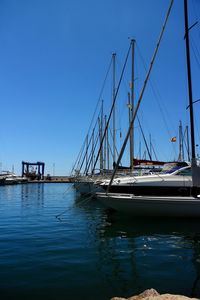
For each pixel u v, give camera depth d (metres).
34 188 72.44
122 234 14.64
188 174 19.72
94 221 18.70
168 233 14.80
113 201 17.64
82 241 13.15
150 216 17.48
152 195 19.66
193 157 17.25
